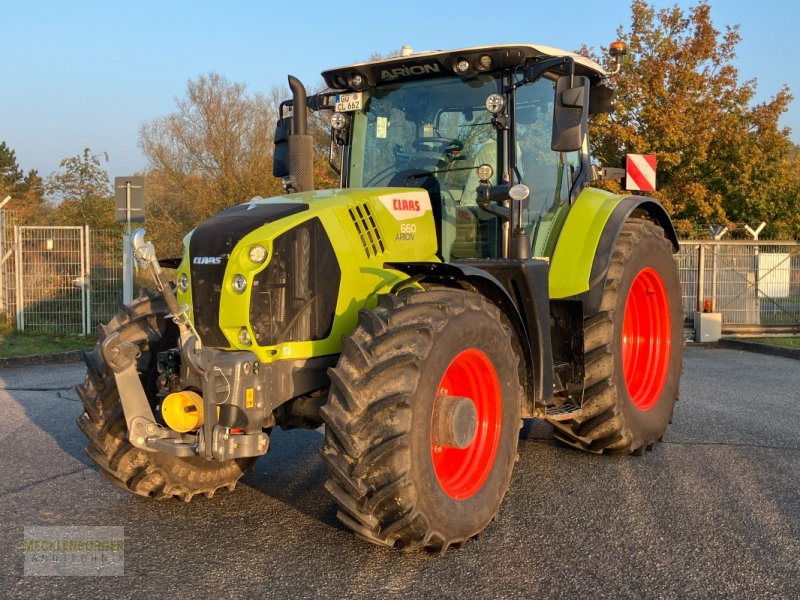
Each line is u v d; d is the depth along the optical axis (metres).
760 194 19.97
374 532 3.53
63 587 3.37
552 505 4.40
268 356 3.73
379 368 3.45
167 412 3.62
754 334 12.74
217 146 26.38
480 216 4.77
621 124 18.92
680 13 19.34
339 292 3.98
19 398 7.93
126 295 12.84
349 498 3.50
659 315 5.88
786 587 3.35
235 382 3.56
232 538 3.93
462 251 4.83
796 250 13.07
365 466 3.40
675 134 18.19
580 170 5.53
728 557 3.66
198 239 3.86
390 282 4.21
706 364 10.07
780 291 13.06
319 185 17.23
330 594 3.30
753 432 6.05
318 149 17.89
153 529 4.06
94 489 4.74
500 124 4.53
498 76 4.73
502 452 4.04
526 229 4.91
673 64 19.16
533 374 4.41
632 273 5.36
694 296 12.87
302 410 3.97
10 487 4.79
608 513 4.26
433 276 4.00
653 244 5.67
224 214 4.04
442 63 4.70
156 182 27.11
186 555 3.71
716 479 4.84
